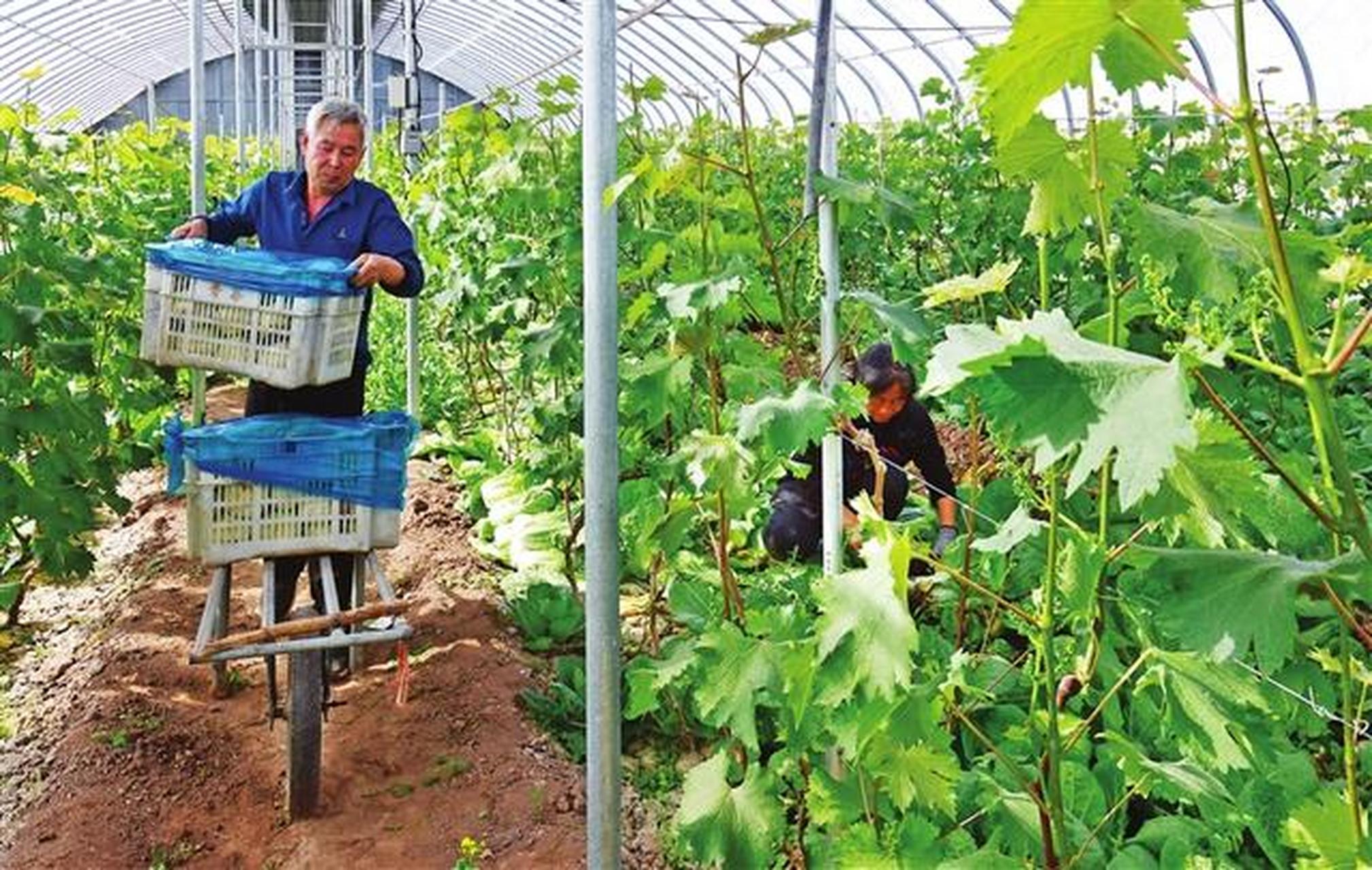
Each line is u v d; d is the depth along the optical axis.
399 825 4.08
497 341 7.22
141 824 4.06
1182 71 1.47
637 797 4.30
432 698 4.90
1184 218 2.08
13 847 3.93
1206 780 2.46
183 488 4.06
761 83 19.25
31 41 22.48
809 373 3.75
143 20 24.89
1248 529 3.03
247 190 4.73
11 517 5.47
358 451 4.16
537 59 23.52
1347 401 6.38
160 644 5.44
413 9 9.04
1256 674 2.19
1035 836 2.61
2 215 5.52
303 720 4.05
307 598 6.15
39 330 5.59
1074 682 2.45
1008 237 7.08
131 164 11.12
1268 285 1.87
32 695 5.20
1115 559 2.24
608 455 2.83
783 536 4.88
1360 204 8.45
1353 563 1.55
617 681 2.91
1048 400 1.53
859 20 14.09
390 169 12.73
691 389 4.18
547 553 6.50
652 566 4.84
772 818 2.91
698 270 3.73
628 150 5.67
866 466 4.83
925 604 4.38
